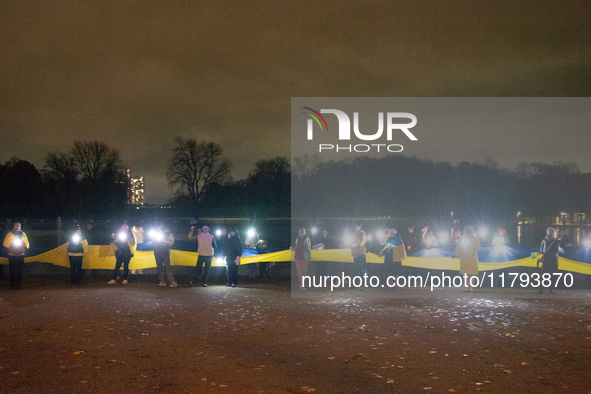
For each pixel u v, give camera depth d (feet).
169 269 51.60
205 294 46.11
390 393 20.44
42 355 25.39
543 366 24.07
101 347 27.04
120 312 36.78
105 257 59.93
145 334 30.14
